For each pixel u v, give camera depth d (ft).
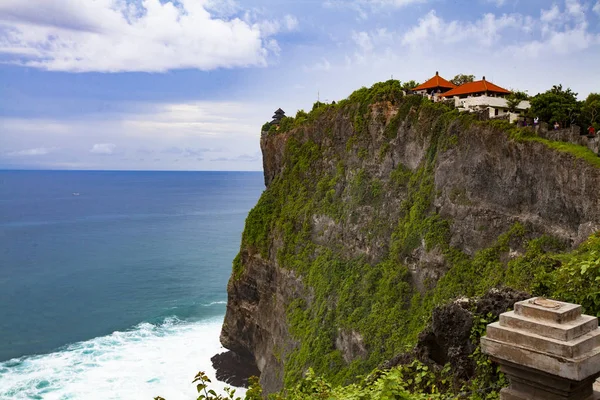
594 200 104.63
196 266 382.22
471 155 139.03
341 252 177.78
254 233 222.28
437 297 133.18
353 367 147.23
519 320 24.99
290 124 232.12
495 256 124.98
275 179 232.12
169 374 196.24
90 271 363.76
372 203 173.78
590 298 42.78
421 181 157.17
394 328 142.82
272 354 193.16
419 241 148.25
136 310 275.39
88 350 218.59
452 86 219.61
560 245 111.04
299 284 188.55
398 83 183.62
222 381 196.85
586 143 114.93
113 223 631.56
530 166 122.31
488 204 132.57
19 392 176.86
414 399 37.09
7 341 228.43
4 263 387.14
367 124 183.83
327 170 201.46
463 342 50.42
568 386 23.16
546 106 151.23
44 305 282.97
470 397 43.37
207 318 263.49
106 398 173.99
